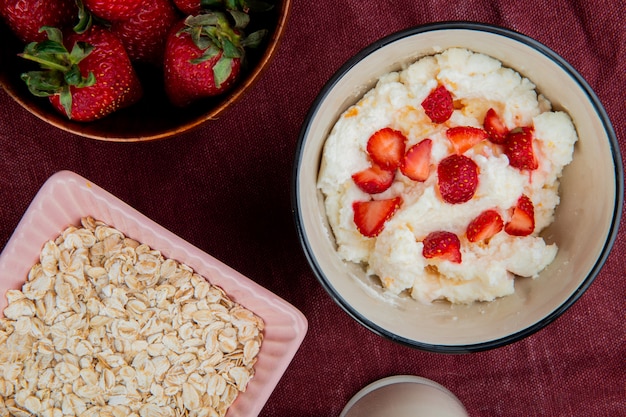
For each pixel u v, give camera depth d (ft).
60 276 1.69
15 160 1.78
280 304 1.63
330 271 1.56
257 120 1.79
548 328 1.82
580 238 1.55
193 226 1.80
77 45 1.44
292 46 1.78
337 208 1.60
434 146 1.56
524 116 1.57
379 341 1.81
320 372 1.82
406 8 1.78
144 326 1.71
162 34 1.55
